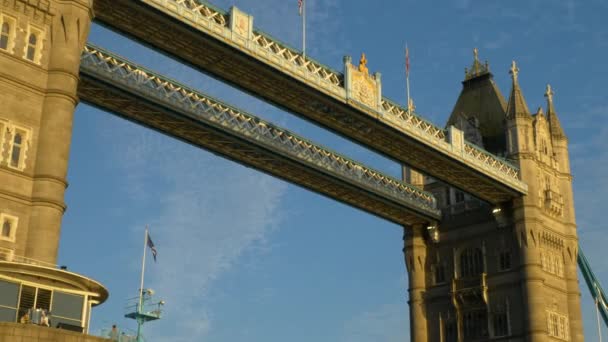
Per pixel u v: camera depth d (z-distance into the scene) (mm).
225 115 66688
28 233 39312
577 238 89250
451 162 73750
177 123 65188
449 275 88375
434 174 77062
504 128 86812
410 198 85938
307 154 73250
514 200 83562
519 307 81250
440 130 73375
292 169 74188
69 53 42781
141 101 61000
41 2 42594
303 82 59438
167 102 62062
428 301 89375
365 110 63969
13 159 39781
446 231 90125
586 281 96375
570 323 85125
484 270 85250
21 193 39531
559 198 88125
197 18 52844
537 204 83562
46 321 32062
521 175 83062
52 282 33594
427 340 88188
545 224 85125
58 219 40344
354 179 77750
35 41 42125
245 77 59812
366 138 69375
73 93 42719
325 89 60938
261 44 57594
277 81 59812
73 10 43438
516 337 80562
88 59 57406
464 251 88062
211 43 54281
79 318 34188
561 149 91562
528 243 81875
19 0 41781
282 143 71000
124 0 49969
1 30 40906
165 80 62781
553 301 83375
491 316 83125
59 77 42062
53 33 42844
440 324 87500
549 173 88438
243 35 55656
